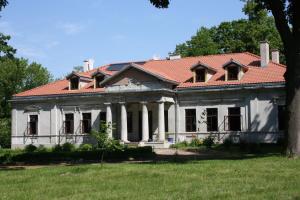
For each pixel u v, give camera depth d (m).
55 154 32.25
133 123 46.41
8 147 66.38
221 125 42.81
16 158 32.22
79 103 48.41
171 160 26.83
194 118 44.16
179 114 44.62
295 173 17.27
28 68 81.75
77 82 49.53
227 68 43.06
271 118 40.75
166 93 43.06
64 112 49.25
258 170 18.59
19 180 18.44
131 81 43.53
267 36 60.75
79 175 19.22
